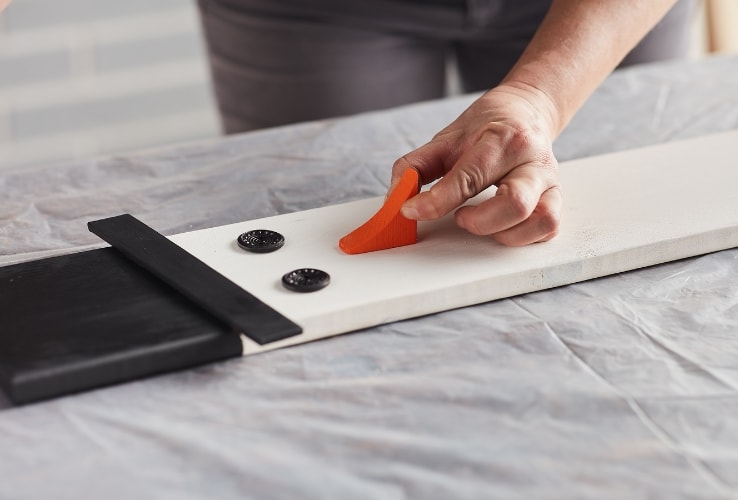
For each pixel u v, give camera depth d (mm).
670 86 1142
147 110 2213
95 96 2158
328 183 928
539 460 547
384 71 1490
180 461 548
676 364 641
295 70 1480
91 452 557
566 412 588
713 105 1084
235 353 653
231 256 746
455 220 770
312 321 669
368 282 711
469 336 680
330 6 1412
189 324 651
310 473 537
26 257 791
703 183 866
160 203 889
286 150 1000
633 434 569
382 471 539
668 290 743
